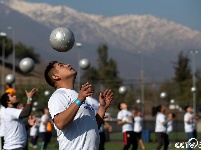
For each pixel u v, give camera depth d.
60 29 10.91
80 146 9.71
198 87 99.81
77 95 9.91
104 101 10.73
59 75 10.04
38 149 38.28
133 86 74.44
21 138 16.44
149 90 96.31
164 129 29.84
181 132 60.56
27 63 22.19
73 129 9.71
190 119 31.78
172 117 30.58
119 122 28.25
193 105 61.88
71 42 10.90
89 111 9.90
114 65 144.88
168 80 105.12
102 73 140.38
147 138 45.66
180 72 117.00
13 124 16.33
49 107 9.78
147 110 90.94
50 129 34.31
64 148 9.75
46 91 46.78
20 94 51.09
